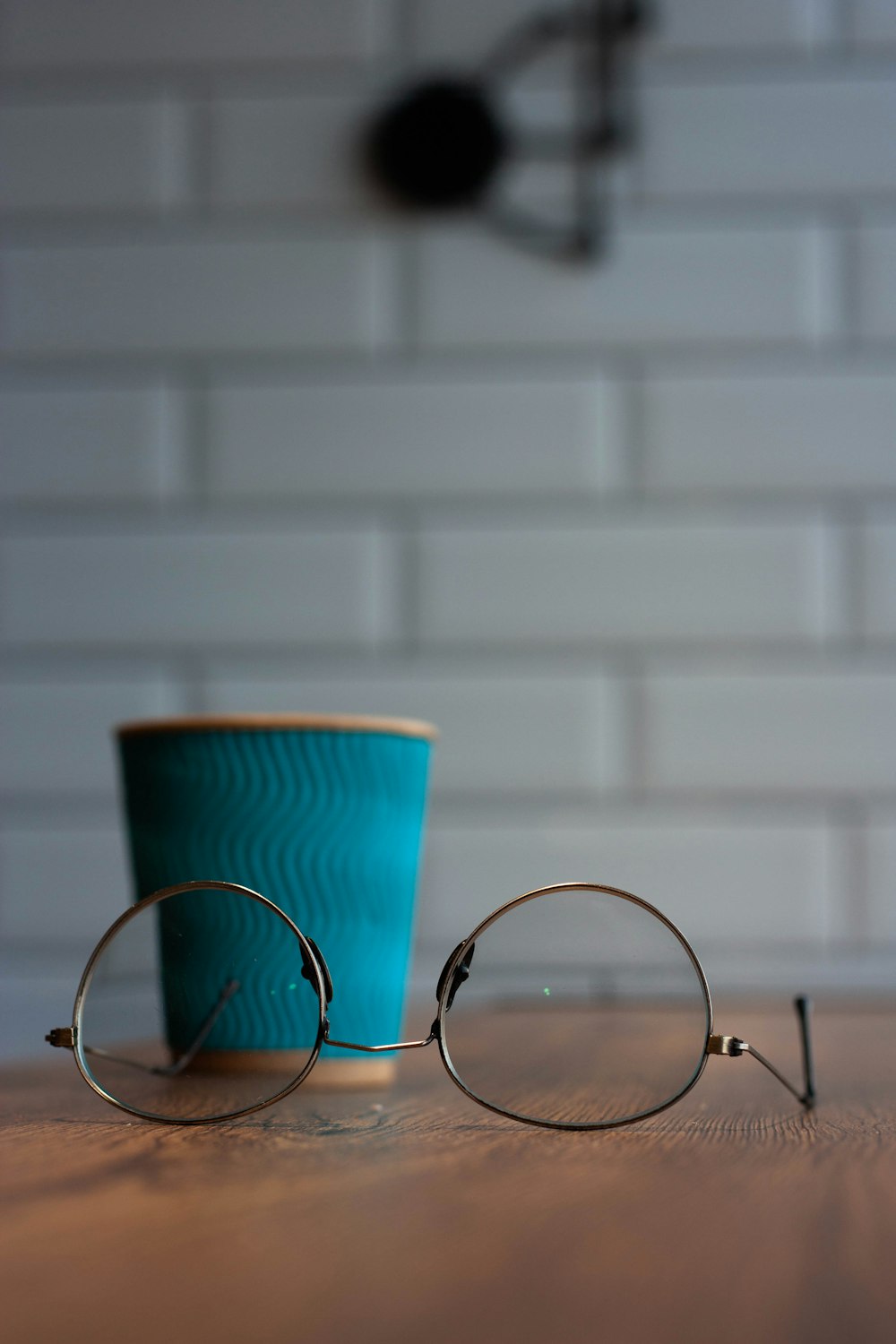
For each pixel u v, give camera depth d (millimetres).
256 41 1210
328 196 1205
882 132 1186
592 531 1173
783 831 1140
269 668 1184
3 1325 171
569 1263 210
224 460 1198
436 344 1194
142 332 1209
